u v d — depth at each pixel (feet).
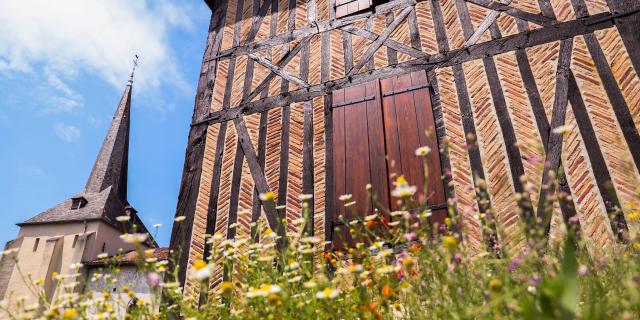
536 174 12.11
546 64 13.69
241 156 16.55
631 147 11.55
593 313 3.22
